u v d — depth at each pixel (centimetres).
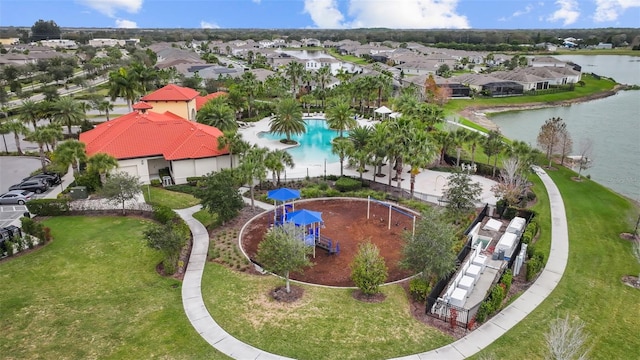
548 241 3694
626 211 4409
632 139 8288
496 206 4328
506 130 9200
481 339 2389
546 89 13625
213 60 18175
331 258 3397
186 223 3875
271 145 7031
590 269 3228
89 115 9181
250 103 9162
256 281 2969
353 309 2644
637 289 2959
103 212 4191
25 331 2411
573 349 1959
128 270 3116
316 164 6003
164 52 19625
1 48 19238
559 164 6169
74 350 2262
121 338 2359
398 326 2484
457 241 3381
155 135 5297
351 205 4503
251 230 3875
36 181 4791
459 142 5634
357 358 2219
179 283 2934
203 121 6738
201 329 2439
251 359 2208
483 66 19425
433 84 11212
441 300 2689
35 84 13088
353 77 12619
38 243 3478
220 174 3919
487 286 3048
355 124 7106
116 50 19075
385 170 5747
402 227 3975
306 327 2455
